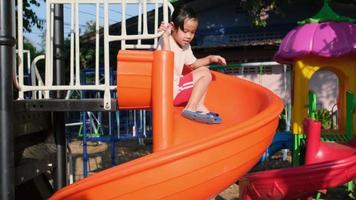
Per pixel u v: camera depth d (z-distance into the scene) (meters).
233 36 13.77
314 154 5.67
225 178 2.87
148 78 3.17
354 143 6.29
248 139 2.92
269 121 3.09
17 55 3.87
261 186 5.07
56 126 4.75
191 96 3.71
